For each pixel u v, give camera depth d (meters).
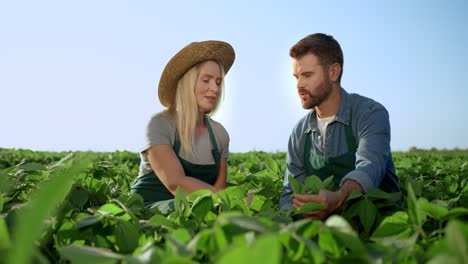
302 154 2.76
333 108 2.59
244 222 0.94
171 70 2.98
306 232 1.01
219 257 0.70
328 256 1.00
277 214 1.60
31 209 0.67
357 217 1.87
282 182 2.94
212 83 3.00
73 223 1.35
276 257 0.69
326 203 1.80
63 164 2.21
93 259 0.91
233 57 3.28
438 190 2.75
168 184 2.79
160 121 2.94
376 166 2.18
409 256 1.00
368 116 2.45
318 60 2.51
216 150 3.09
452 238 0.75
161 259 0.89
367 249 1.01
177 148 2.95
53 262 1.26
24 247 0.66
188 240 1.06
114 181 2.65
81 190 1.87
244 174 3.16
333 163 2.59
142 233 1.37
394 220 1.24
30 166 2.05
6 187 1.76
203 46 2.96
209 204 1.56
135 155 6.20
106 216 1.33
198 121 3.11
